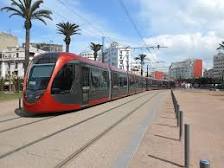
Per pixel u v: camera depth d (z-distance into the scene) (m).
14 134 12.37
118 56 100.44
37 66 19.25
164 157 9.29
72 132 13.02
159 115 20.73
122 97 39.50
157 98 41.72
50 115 18.84
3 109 22.20
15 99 31.48
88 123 15.75
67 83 19.53
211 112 24.59
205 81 145.38
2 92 45.84
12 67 109.94
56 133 12.71
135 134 12.85
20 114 19.33
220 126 16.70
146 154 9.61
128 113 20.88
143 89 63.03
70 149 9.95
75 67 20.48
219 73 168.38
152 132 13.75
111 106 25.88
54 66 19.00
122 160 8.73
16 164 8.22
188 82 165.62
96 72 25.30
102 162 8.53
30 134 12.39
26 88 18.75
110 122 16.28
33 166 8.06
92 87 24.00
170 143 11.38
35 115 18.81
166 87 114.94
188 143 8.24
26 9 44.06
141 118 18.44
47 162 8.45
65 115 18.88
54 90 18.64
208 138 13.00
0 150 9.66
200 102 37.03
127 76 41.50
